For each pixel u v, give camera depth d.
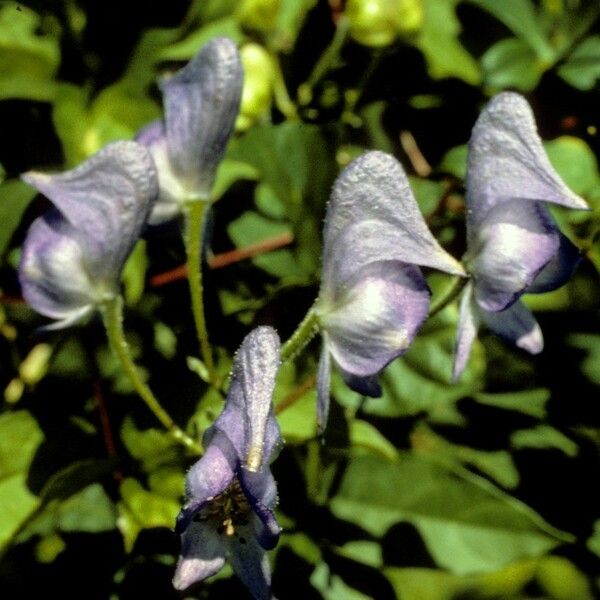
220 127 0.21
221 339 0.23
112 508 0.22
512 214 0.20
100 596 0.22
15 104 0.23
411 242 0.19
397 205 0.19
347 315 0.19
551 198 0.20
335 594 0.22
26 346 0.23
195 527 0.18
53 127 0.23
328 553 0.23
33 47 0.23
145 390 0.21
